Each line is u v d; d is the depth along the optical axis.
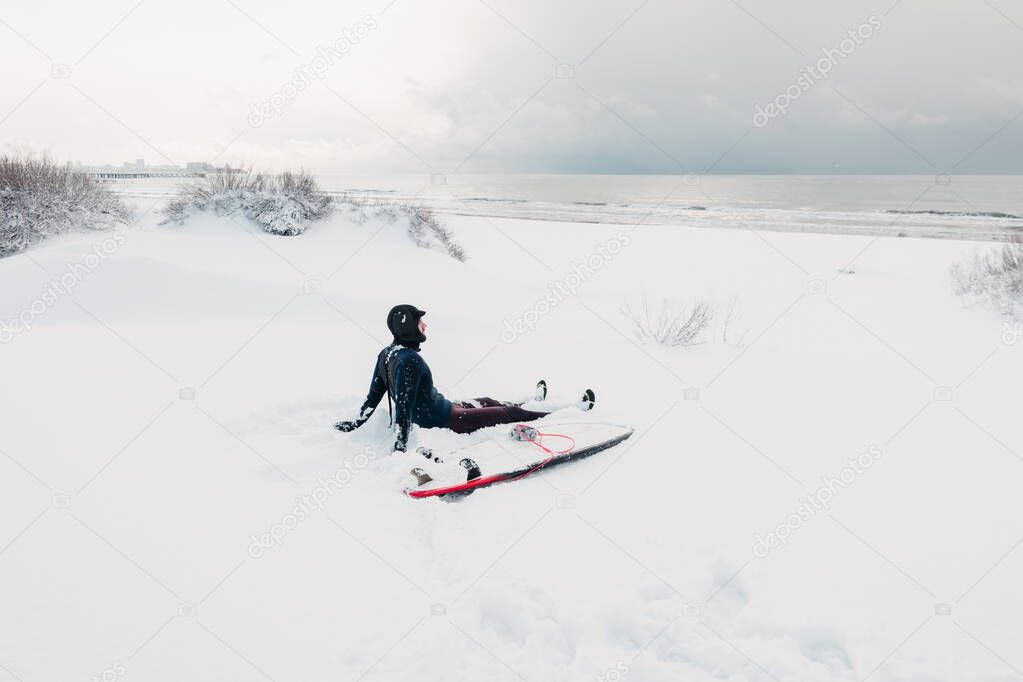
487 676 2.27
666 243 25.03
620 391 6.54
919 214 39.16
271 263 13.23
